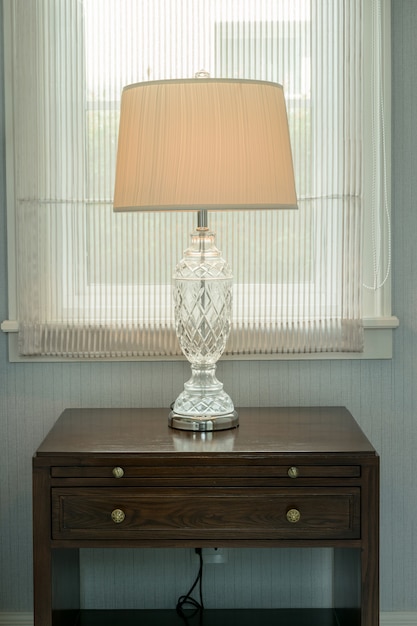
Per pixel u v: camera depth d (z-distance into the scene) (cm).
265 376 280
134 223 273
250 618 280
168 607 287
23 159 270
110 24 269
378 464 225
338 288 274
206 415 246
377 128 274
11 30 270
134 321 275
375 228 277
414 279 279
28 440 282
